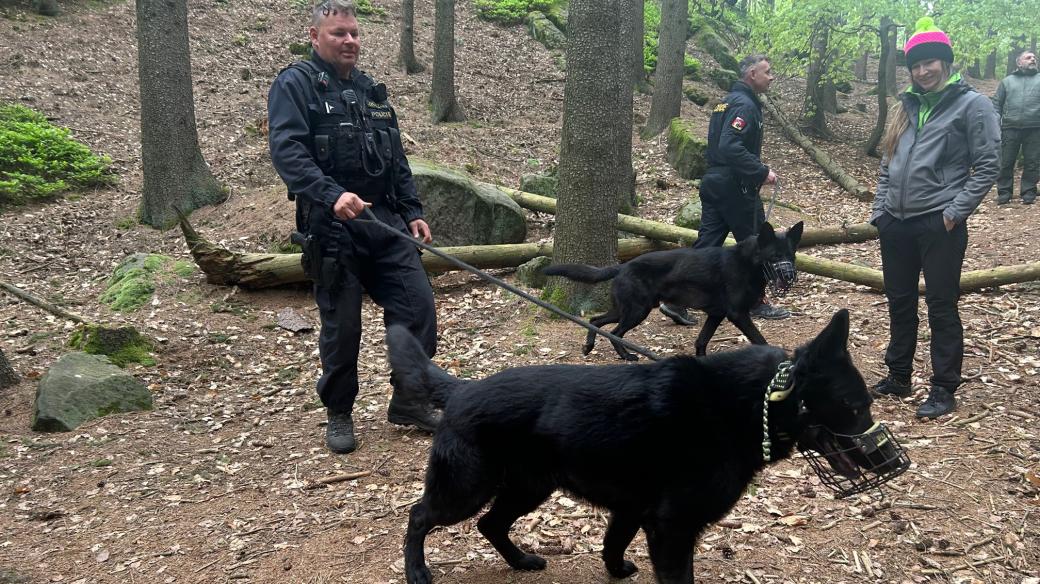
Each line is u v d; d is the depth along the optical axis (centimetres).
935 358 433
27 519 361
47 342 590
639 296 542
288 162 378
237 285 689
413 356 296
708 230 642
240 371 563
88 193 984
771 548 320
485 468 271
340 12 397
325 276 402
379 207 415
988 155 399
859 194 1123
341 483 392
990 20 1214
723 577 302
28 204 920
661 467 254
